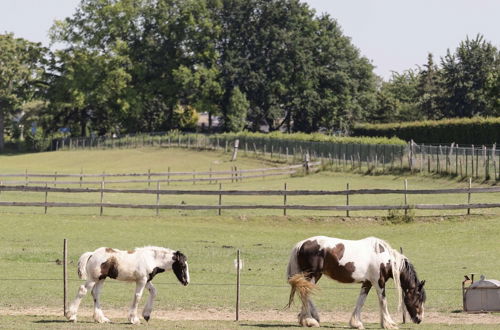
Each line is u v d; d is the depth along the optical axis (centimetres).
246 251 3997
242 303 2745
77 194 6750
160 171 9256
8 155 12838
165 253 2270
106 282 3145
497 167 5953
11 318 2330
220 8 13225
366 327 2291
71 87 13212
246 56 13150
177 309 2631
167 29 13225
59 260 3566
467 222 4647
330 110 13175
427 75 15625
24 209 5431
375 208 4859
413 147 6931
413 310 2305
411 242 4312
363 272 2236
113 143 12106
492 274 3325
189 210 5372
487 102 12850
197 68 12681
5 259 3600
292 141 8950
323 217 4934
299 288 2173
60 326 2148
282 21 13188
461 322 2441
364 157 7600
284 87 12731
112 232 4597
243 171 7388
